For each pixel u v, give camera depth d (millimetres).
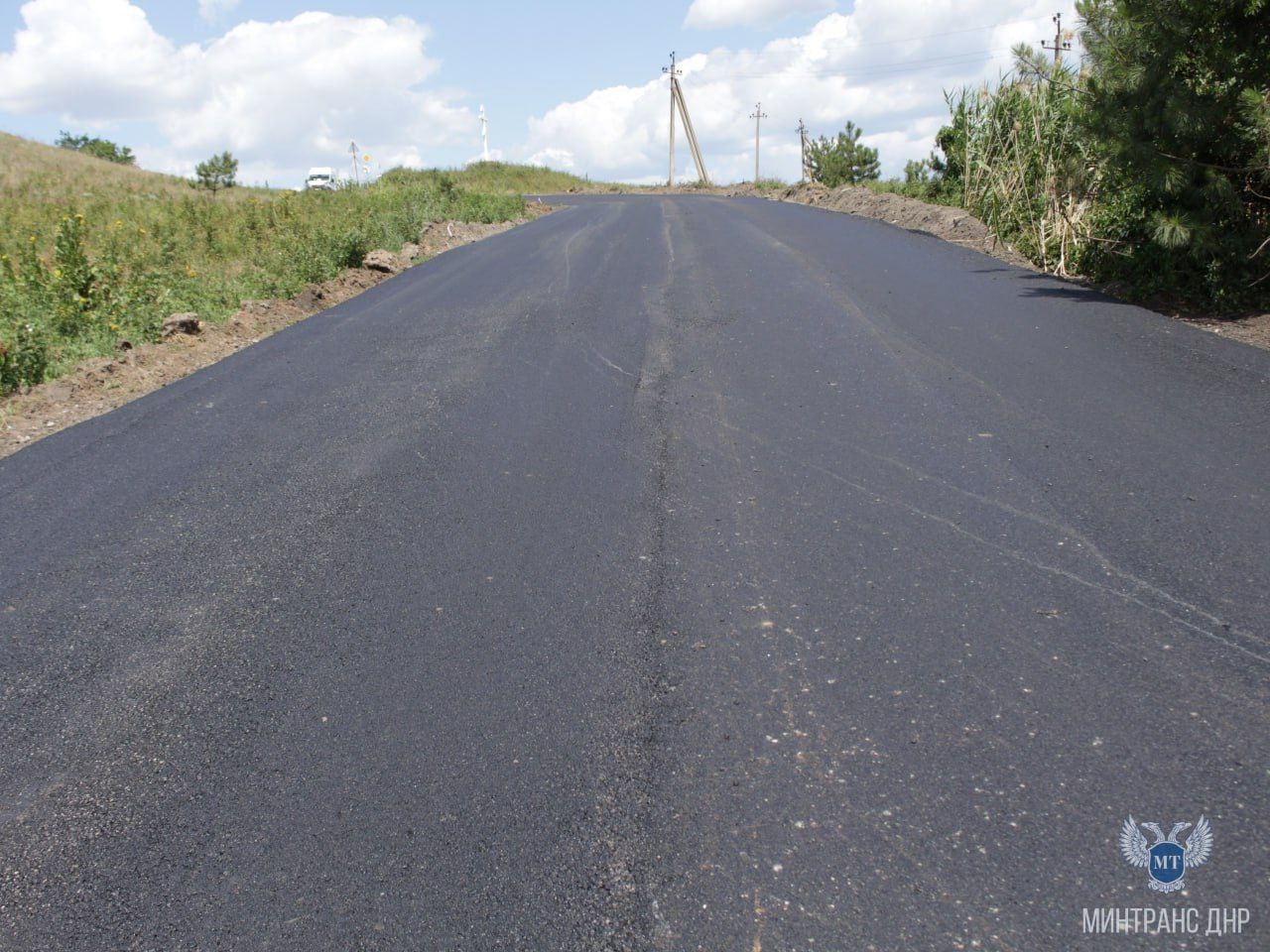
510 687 3359
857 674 3275
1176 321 7980
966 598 3721
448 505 5051
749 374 7098
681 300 10062
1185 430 5328
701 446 5664
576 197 40781
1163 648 3309
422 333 9422
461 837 2656
